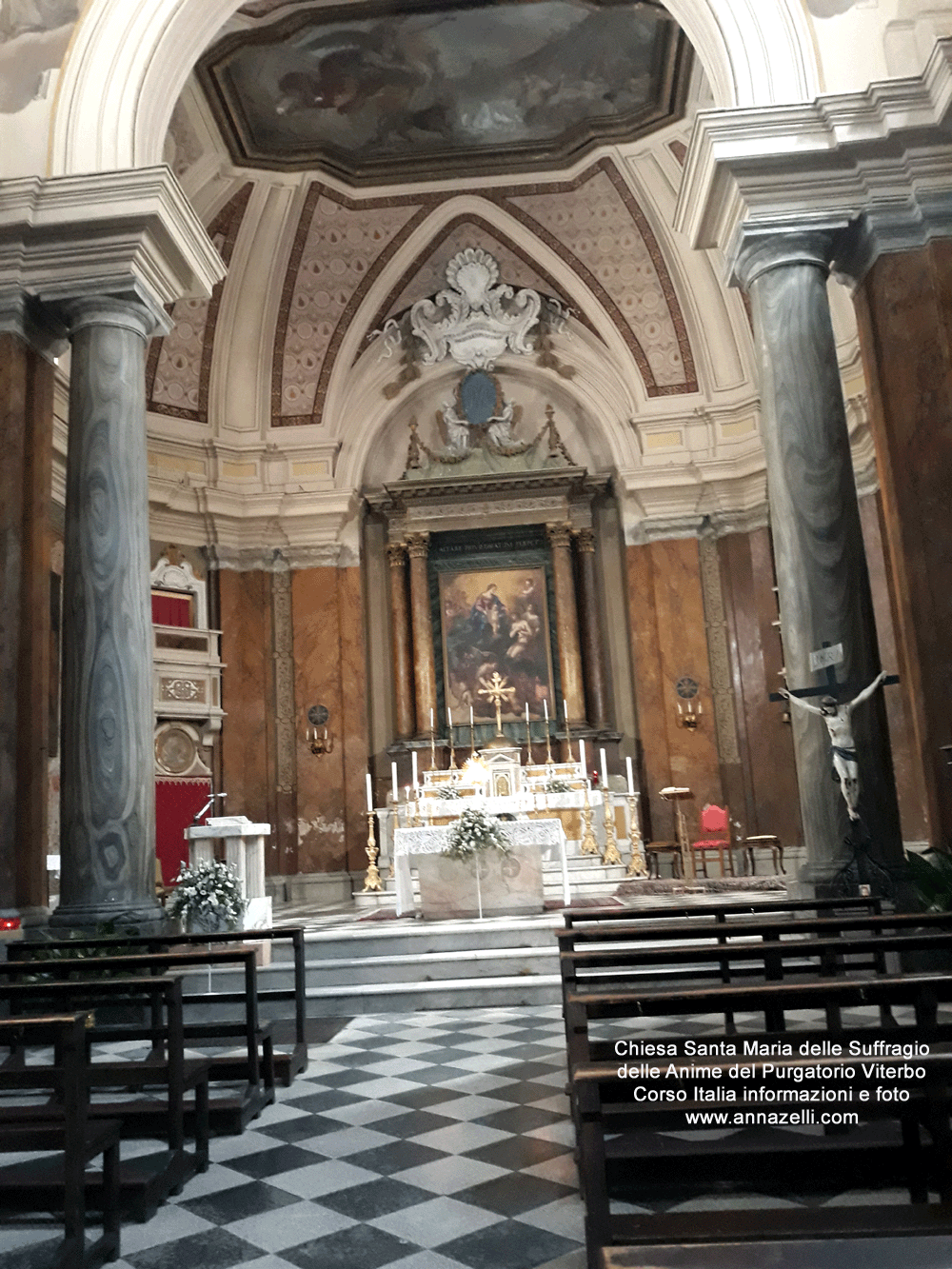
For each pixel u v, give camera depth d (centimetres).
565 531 1575
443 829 916
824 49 784
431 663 1567
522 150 1411
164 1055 512
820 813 695
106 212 766
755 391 1489
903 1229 228
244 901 744
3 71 827
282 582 1548
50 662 1202
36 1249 311
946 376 736
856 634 711
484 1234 307
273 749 1508
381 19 1176
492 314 1573
